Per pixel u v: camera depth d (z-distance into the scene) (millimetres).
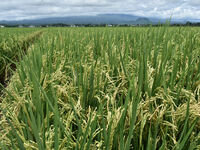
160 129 1717
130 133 1269
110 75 2752
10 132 1550
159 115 1599
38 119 1494
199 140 1568
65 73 2895
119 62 3051
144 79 2158
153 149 1410
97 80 2314
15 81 2514
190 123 1747
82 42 5523
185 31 5719
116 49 3449
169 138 1724
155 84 2197
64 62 3152
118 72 2664
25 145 1396
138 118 1716
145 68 2107
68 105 1965
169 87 2199
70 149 1504
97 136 1632
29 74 2236
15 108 1828
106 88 2309
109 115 1580
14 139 1540
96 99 2230
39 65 2531
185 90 2008
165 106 1692
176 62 2205
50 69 2562
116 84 2570
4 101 2172
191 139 1604
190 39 3639
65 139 1441
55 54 3748
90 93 2215
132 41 4645
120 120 1422
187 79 2311
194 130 1744
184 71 2332
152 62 2979
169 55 3027
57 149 1220
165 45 2900
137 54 3049
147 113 1677
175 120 1756
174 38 4543
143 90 2160
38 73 2328
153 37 4078
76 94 2186
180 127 1789
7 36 10234
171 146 1604
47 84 2193
